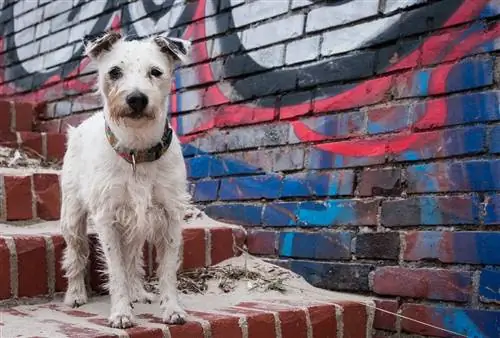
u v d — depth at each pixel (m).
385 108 1.59
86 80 2.34
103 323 1.33
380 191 1.59
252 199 1.82
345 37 1.68
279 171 1.77
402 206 1.55
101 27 2.30
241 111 1.87
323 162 1.69
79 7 2.40
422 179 1.52
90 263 1.60
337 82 1.68
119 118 1.34
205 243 1.74
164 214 1.42
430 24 1.54
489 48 1.45
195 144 1.97
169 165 1.41
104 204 1.39
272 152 1.79
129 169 1.38
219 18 1.94
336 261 1.64
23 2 2.64
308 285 1.67
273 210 1.77
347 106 1.66
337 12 1.69
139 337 1.27
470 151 1.46
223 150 1.90
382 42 1.61
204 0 1.99
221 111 1.92
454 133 1.49
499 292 1.41
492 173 1.43
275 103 1.79
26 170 1.79
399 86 1.58
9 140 2.05
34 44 2.57
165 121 1.41
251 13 1.87
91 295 1.60
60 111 2.42
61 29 2.46
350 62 1.66
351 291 1.62
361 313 1.54
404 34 1.58
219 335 1.35
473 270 1.45
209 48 1.96
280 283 1.65
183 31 2.04
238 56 1.89
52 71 2.48
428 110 1.53
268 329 1.41
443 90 1.51
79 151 1.52
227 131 1.90
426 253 1.51
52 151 2.13
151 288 1.65
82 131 1.53
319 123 1.70
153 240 1.43
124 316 1.31
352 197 1.63
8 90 2.68
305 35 1.75
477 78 1.46
